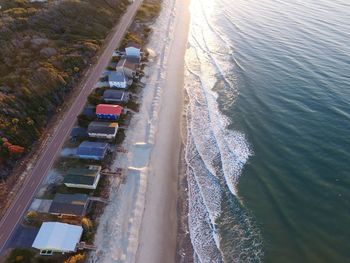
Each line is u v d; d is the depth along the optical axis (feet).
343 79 243.81
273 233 151.12
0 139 178.29
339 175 173.78
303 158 185.47
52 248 140.26
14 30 263.08
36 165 179.73
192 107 232.32
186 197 171.01
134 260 142.82
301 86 241.55
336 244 144.36
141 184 175.01
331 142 193.47
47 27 277.44
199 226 156.97
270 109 223.10
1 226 150.51
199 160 191.11
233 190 171.53
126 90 235.61
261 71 264.11
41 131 199.62
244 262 141.90
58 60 244.83
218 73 268.00
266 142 198.29
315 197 164.45
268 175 177.78
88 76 247.29
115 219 157.38
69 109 217.36
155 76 261.03
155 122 216.13
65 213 154.61
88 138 196.75
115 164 184.24
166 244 150.00
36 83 218.59
